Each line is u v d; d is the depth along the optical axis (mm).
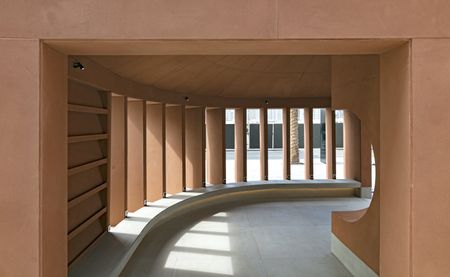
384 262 4688
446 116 3949
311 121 15375
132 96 8758
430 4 3938
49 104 4078
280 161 27016
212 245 8422
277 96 14953
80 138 6105
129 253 6719
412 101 3949
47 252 4031
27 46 3830
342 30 3938
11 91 3832
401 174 4207
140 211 9398
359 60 6379
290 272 6793
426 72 3938
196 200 12070
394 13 3936
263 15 3938
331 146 15453
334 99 7590
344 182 14602
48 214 4051
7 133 3838
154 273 6715
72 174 5840
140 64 8250
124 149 8438
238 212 11867
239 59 11258
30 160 3848
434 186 3943
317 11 3939
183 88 11672
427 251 3951
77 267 5777
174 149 12258
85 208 6523
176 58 9227
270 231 9648
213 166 14398
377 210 5664
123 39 3898
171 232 9430
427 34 3928
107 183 7391
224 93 13656
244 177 14852
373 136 5887
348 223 6902
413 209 3955
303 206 12898
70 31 3854
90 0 3873
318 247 8305
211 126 14430
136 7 3896
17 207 3848
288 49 4457
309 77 13617
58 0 3852
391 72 4441
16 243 3846
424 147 3945
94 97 7027
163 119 10930
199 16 3922
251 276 6602
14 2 3822
